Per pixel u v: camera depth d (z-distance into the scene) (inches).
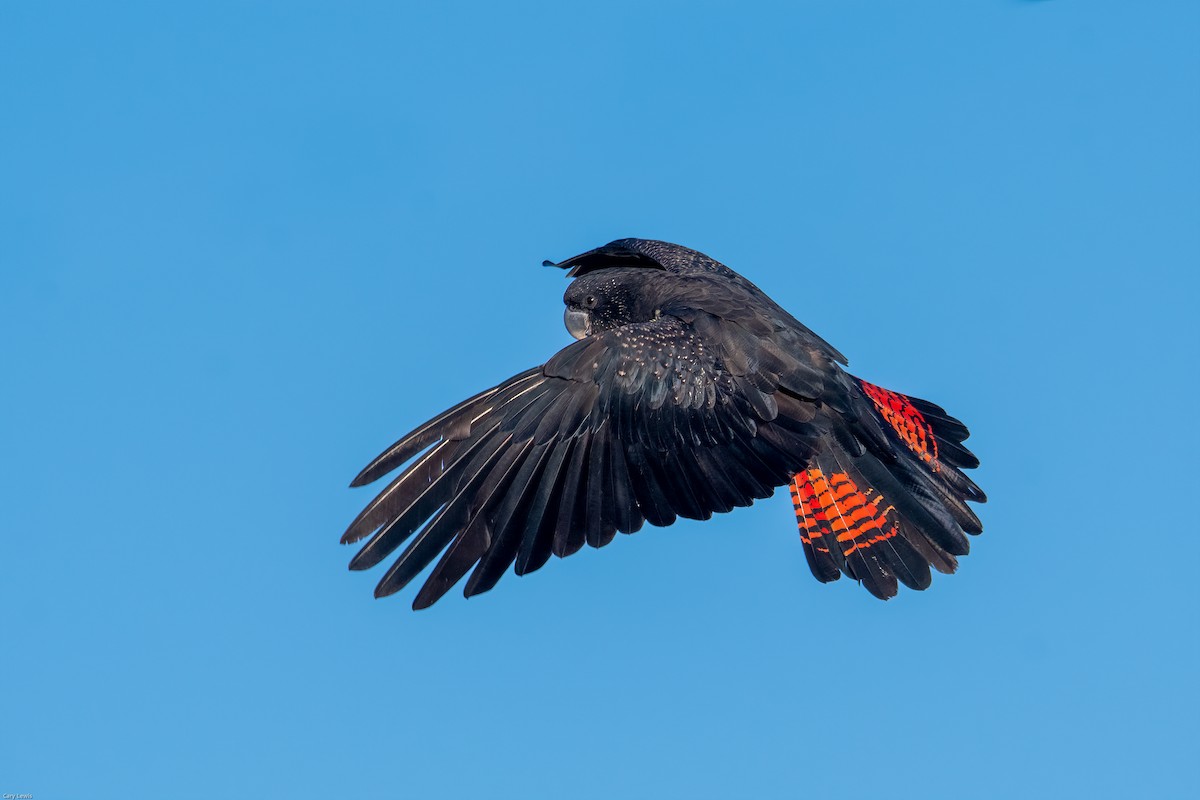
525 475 444.8
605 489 446.9
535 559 434.3
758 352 478.0
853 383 506.6
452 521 436.8
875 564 493.4
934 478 508.4
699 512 446.9
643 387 459.8
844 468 493.4
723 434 461.7
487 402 454.0
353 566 429.4
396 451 442.3
